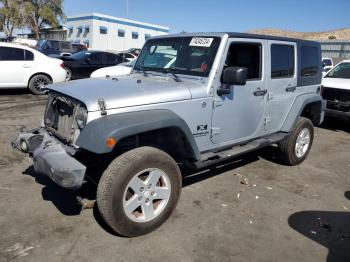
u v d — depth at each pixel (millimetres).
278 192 4625
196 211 3973
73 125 3375
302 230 3711
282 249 3352
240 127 4445
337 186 4957
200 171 5152
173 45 4410
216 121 4078
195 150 3756
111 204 3092
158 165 3332
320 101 5812
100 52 14750
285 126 5219
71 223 3592
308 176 5266
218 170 5254
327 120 9250
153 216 3445
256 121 4688
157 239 3389
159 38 4676
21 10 45562
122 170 3098
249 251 3287
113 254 3135
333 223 3898
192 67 4105
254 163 5660
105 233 3443
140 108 3400
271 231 3654
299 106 5320
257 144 4668
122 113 3301
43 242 3258
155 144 3814
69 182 3021
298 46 5266
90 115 3166
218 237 3479
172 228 3590
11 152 5535
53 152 3318
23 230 3428
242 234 3561
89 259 3057
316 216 4039
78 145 3139
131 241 3334
